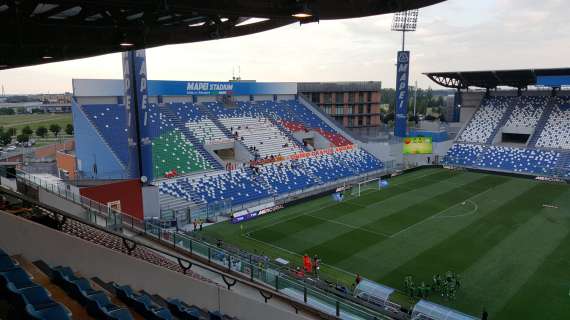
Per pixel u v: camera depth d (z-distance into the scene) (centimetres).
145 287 1458
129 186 3394
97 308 930
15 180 3266
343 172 6450
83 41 1783
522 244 3656
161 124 5819
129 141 3834
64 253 1291
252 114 7069
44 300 912
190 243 2289
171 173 4931
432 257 3394
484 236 3872
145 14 1611
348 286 2892
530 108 8056
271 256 3462
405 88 7194
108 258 1386
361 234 3966
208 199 4712
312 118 7781
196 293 1551
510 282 2927
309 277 2953
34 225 1240
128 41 1864
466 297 2723
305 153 6394
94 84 5247
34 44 1644
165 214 4103
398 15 7094
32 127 14488
